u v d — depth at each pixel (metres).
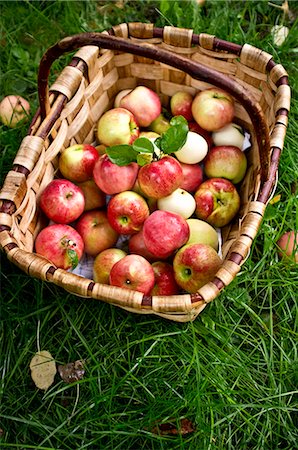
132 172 1.01
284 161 1.14
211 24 1.28
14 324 1.05
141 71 1.11
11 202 0.92
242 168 1.07
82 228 1.04
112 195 1.04
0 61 1.29
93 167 1.04
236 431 0.96
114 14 1.35
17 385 1.01
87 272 1.05
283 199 1.14
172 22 1.30
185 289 0.98
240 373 0.99
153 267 1.00
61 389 0.98
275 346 1.03
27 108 1.22
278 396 0.97
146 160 0.99
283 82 1.00
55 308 1.06
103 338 1.03
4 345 1.04
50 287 1.07
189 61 0.83
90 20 1.34
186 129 0.96
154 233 0.97
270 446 0.96
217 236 1.03
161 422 0.95
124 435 0.96
